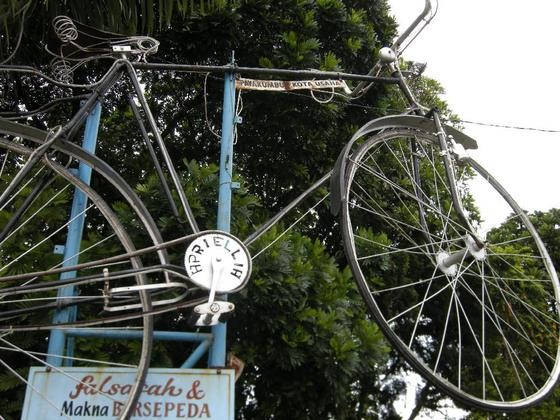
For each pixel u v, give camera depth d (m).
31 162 2.57
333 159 4.53
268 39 4.53
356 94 3.55
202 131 4.91
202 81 4.76
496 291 4.77
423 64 3.54
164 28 4.35
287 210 2.93
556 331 4.65
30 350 2.96
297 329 3.25
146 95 5.05
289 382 3.43
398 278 4.59
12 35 3.60
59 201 3.11
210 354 2.60
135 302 2.52
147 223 2.53
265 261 3.24
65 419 2.29
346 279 3.77
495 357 5.11
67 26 3.06
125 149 4.83
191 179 3.49
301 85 3.33
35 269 2.95
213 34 4.40
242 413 3.84
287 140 4.45
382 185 4.66
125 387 2.37
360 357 3.44
